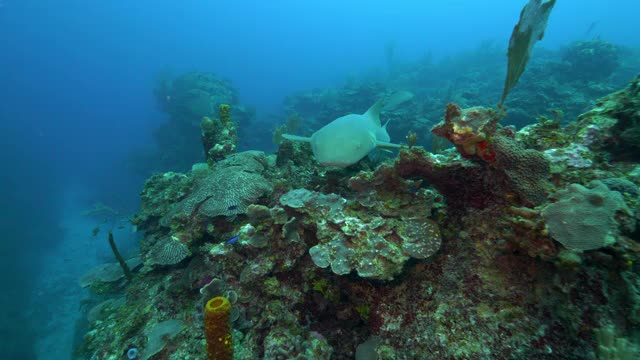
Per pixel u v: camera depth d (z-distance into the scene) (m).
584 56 15.34
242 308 3.48
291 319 3.30
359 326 3.36
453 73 28.47
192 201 4.49
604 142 2.91
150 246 5.62
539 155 2.39
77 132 55.66
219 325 2.15
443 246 2.96
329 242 3.12
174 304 3.98
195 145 20.88
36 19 71.19
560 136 3.01
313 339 3.17
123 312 4.30
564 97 13.38
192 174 6.29
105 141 50.38
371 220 3.18
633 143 2.80
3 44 72.00
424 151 2.87
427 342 2.53
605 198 2.06
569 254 1.97
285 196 3.58
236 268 3.67
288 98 27.97
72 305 16.03
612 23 102.19
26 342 13.78
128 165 27.97
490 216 2.66
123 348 3.67
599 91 14.03
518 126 13.06
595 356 1.94
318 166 5.25
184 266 4.60
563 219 2.03
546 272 2.23
